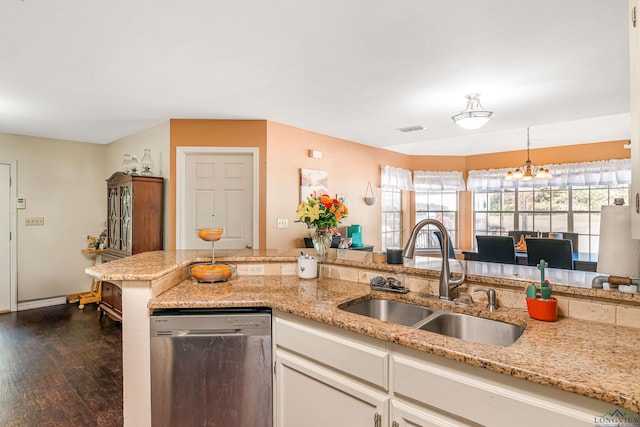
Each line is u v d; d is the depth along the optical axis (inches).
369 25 75.5
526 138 221.9
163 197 152.8
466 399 42.1
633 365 38.8
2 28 76.6
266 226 151.5
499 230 245.3
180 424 64.9
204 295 69.6
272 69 98.6
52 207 186.9
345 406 53.8
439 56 90.4
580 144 213.5
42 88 112.7
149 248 147.3
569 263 138.5
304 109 136.4
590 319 54.1
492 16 71.8
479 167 250.8
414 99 124.3
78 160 195.5
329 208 87.1
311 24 75.3
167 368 64.4
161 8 69.4
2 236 172.1
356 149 203.8
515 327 55.1
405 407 47.3
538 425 37.4
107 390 98.1
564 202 221.5
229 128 150.6
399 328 50.4
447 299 65.6
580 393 34.4
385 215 234.5
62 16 72.2
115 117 146.8
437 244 255.0
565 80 106.0
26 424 82.8
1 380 103.7
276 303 63.8
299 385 60.5
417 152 251.6
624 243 51.8
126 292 66.4
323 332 57.4
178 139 148.9
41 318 163.3
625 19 72.5
